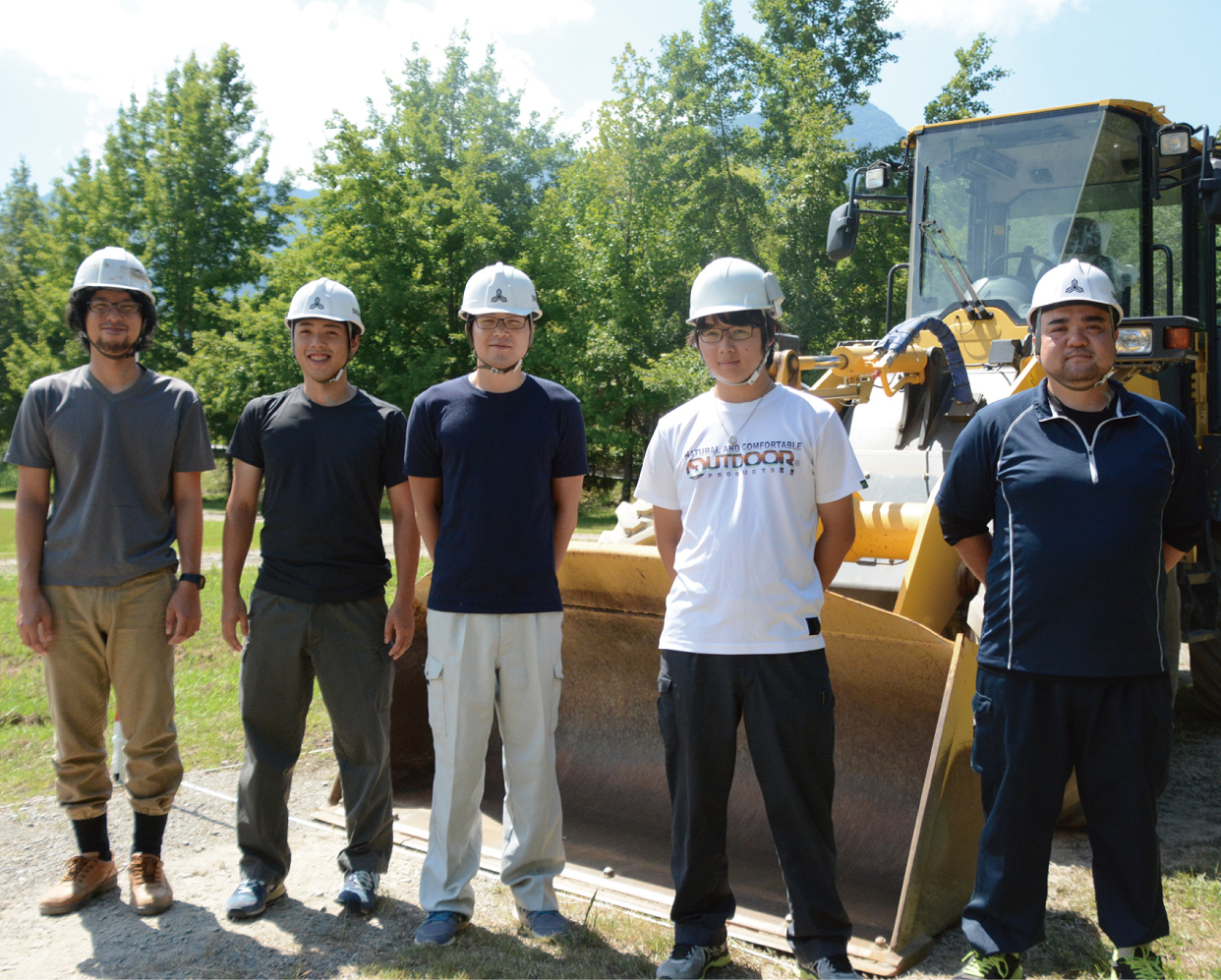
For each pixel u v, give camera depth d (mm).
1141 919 2385
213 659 6430
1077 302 2377
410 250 23703
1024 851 2443
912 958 2619
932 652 2936
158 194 29953
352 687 3029
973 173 4863
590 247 23375
